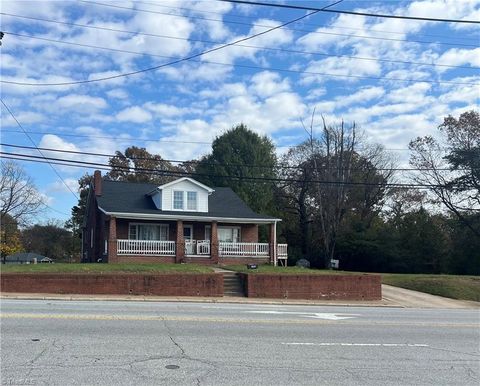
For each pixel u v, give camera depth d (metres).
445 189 49.00
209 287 23.05
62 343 9.25
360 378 7.75
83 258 46.06
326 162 46.31
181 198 36.25
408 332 12.65
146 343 9.54
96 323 11.67
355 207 54.22
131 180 65.44
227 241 37.91
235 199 40.44
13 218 68.94
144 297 21.39
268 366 8.21
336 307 20.94
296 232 57.03
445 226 50.38
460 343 11.31
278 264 39.03
